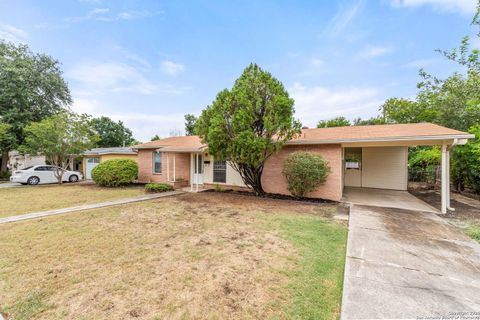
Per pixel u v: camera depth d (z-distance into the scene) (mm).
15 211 6809
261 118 8281
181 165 12898
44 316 2252
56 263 3393
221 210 6859
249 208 7117
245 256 3648
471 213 6492
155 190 10688
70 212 6641
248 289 2719
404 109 17172
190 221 5688
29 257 3592
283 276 3020
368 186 12539
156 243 4211
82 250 3871
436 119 12656
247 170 9242
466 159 8930
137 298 2545
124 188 12117
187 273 3104
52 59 18438
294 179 8172
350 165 13070
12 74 16328
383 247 3977
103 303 2455
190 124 30219
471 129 9031
